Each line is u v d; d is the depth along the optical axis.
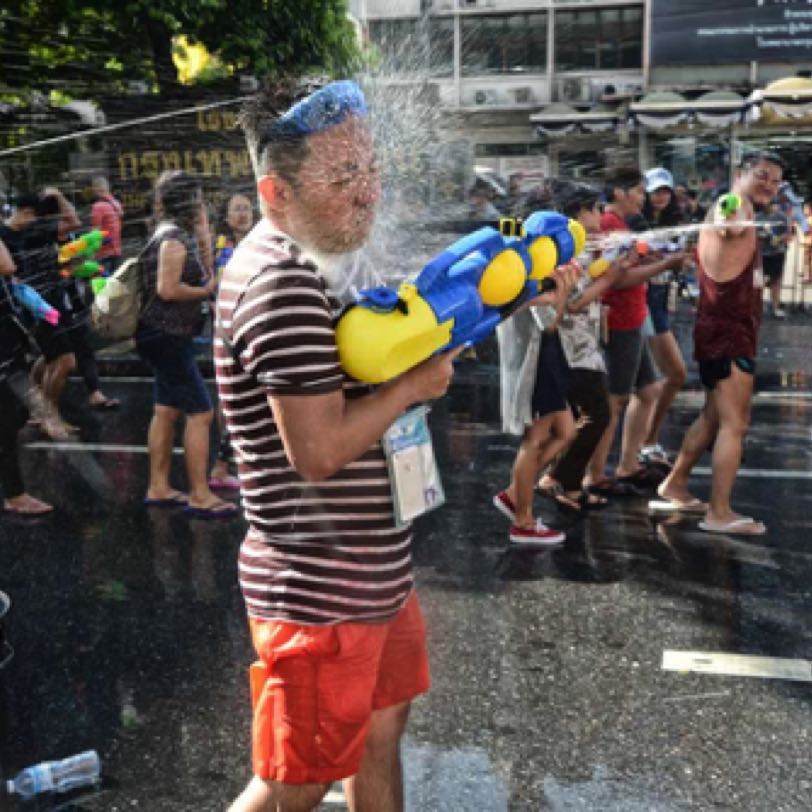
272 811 1.71
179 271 3.54
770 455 5.56
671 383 5.09
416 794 2.42
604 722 2.74
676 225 5.94
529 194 3.36
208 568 4.02
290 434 1.49
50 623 3.48
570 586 3.74
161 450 4.79
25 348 4.30
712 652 3.17
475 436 6.14
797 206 7.24
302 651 1.61
